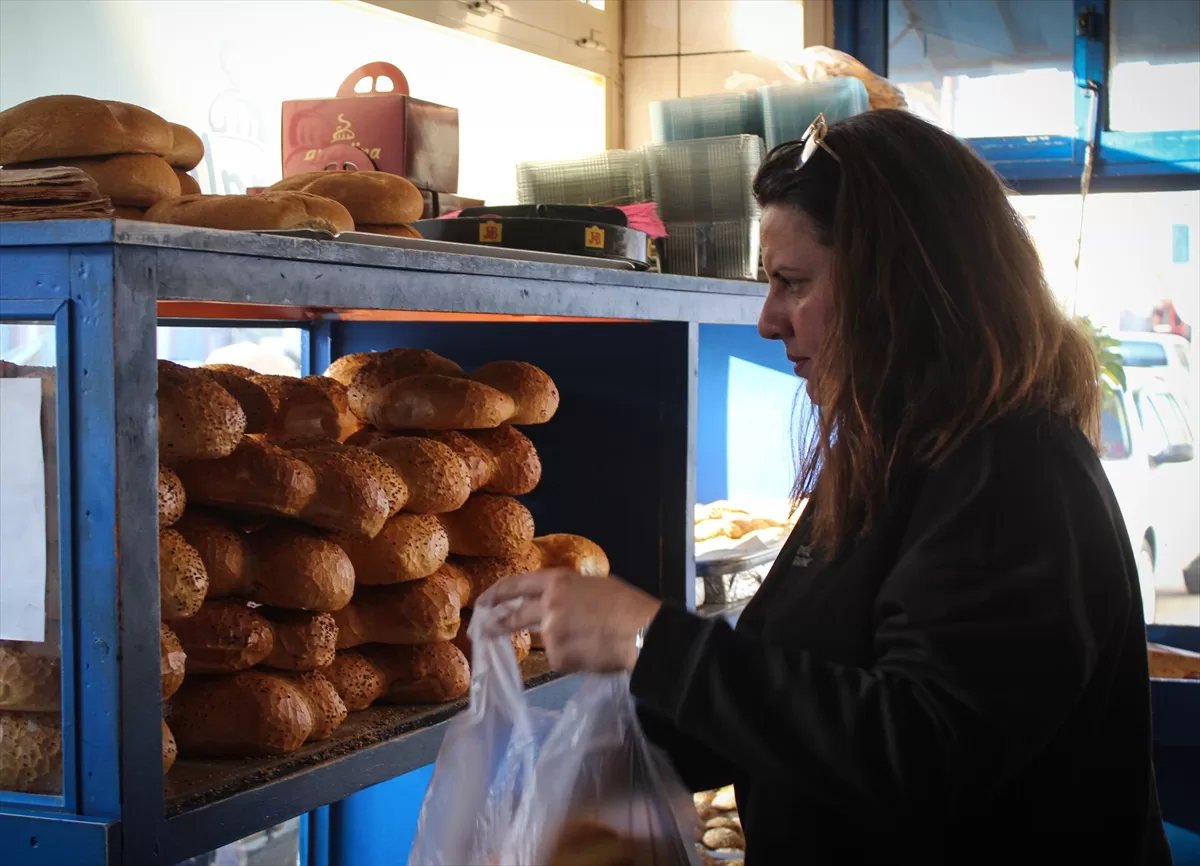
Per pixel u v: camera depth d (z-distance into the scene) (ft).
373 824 6.40
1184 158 9.74
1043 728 2.64
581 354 5.99
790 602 3.36
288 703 3.87
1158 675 8.79
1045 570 2.72
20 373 3.07
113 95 5.93
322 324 6.53
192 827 3.26
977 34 10.04
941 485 2.94
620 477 5.93
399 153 5.99
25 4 5.47
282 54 6.87
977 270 3.09
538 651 5.42
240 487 3.91
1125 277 10.37
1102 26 9.76
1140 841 3.12
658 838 3.43
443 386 5.04
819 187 3.27
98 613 3.00
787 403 9.25
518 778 3.53
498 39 8.25
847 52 10.16
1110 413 10.52
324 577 4.05
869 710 2.69
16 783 3.14
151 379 3.05
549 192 7.55
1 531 3.11
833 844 3.18
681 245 7.17
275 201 4.03
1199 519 10.49
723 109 7.63
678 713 2.90
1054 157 10.00
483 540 5.10
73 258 2.94
